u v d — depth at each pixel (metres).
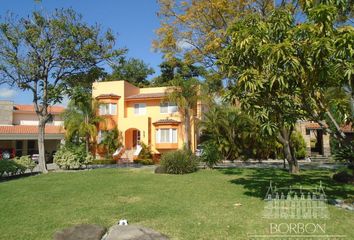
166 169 19.84
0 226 8.02
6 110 41.31
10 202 11.00
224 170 21.03
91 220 8.42
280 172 19.41
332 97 10.28
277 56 8.11
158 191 12.73
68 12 21.94
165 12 23.73
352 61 7.80
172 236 6.98
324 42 7.70
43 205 10.41
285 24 9.27
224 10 21.50
